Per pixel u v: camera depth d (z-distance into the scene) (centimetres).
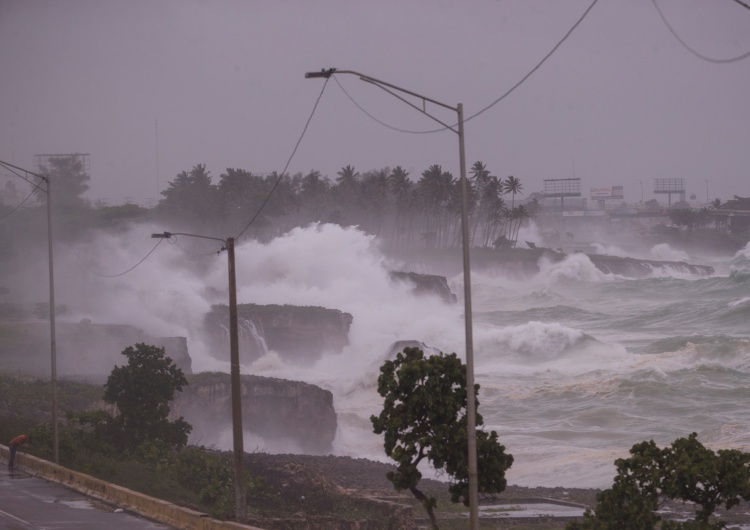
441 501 9662
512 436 14362
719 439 13200
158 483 8850
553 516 8862
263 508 8556
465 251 5050
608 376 18588
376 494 9606
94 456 9444
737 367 18862
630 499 5481
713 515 9200
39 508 7156
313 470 9738
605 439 13825
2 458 9794
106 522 6625
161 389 10319
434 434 5966
